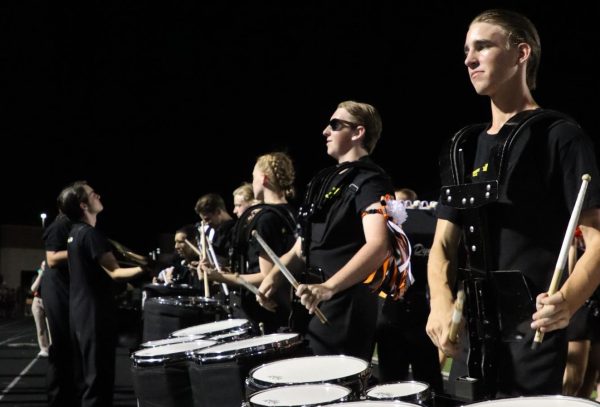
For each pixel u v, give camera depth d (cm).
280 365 232
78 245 473
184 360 283
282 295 351
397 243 266
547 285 173
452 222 197
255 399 187
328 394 188
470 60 191
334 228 273
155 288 596
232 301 421
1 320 2102
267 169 414
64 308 509
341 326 267
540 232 174
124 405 566
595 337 393
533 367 172
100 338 472
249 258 407
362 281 268
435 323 186
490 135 187
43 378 724
